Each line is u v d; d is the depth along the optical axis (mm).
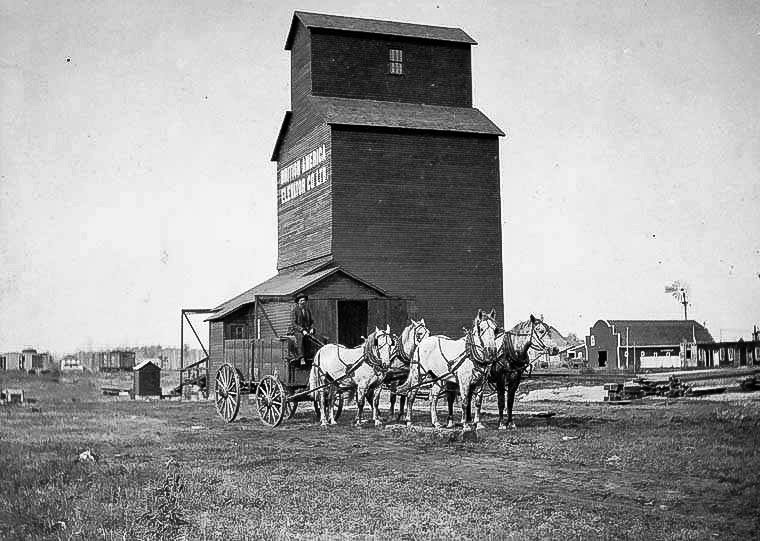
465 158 40938
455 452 19719
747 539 12820
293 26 44344
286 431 24672
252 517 14617
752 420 22453
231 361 30031
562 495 15617
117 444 23531
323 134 39781
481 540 13156
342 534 13578
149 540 13859
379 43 42781
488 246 40844
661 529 13461
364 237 38875
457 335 39719
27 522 15320
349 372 24688
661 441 19906
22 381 48750
